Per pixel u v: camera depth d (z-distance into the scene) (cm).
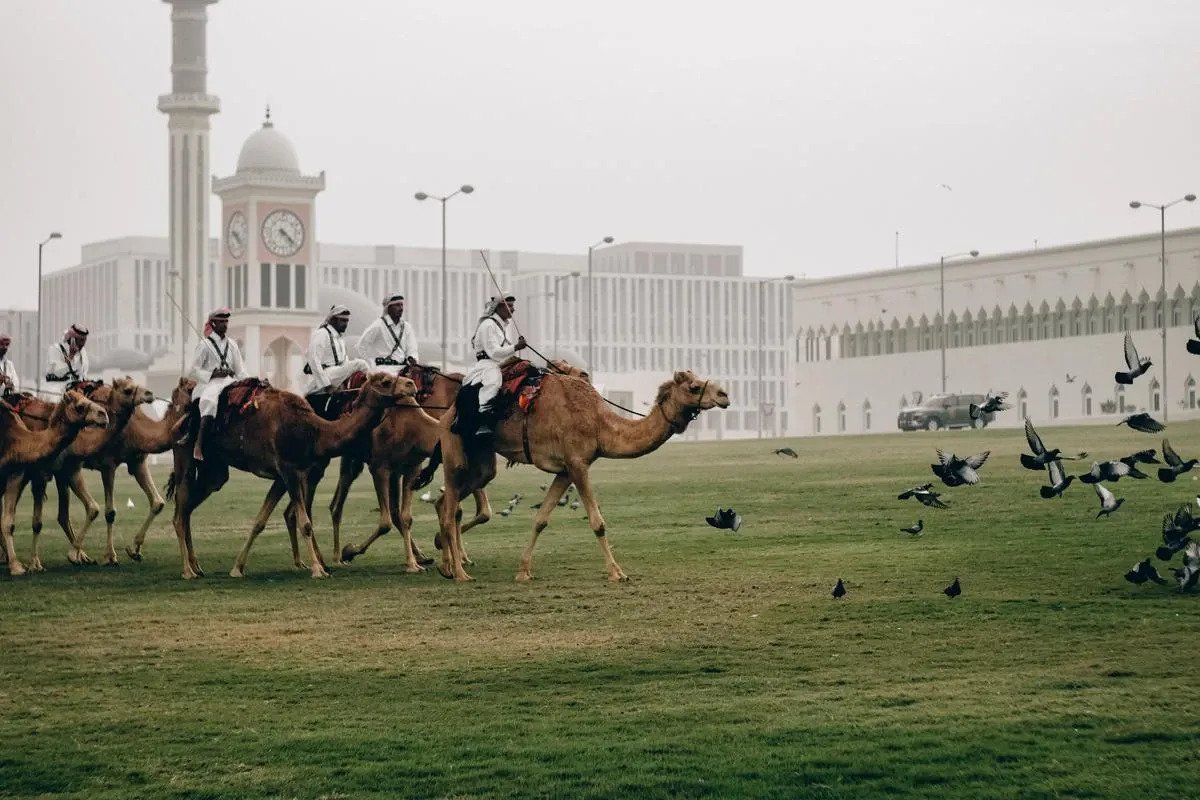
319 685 1783
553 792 1359
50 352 3200
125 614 2314
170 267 15438
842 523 3288
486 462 2639
